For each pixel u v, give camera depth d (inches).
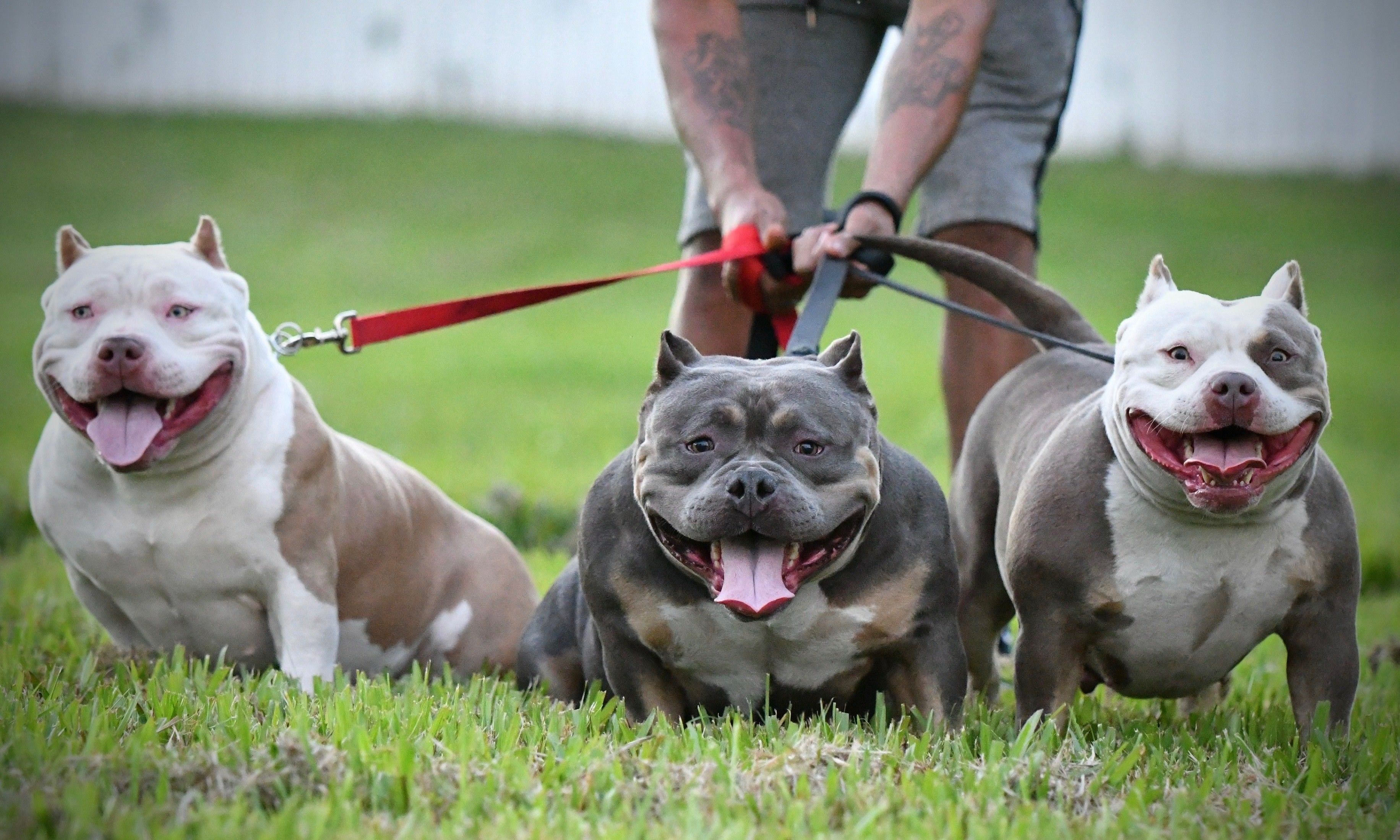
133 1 2610.7
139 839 208.2
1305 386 261.7
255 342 332.5
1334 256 1947.6
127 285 312.5
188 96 2623.0
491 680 363.3
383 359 1330.0
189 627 339.9
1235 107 2571.4
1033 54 405.1
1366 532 657.6
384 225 1972.2
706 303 415.2
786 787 238.2
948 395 409.4
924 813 232.4
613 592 287.6
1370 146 2534.5
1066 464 287.4
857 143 2327.8
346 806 221.8
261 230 1918.1
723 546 266.2
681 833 216.7
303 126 2437.3
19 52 2583.7
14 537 594.2
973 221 400.5
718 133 384.2
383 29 2664.9
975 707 322.7
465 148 2341.3
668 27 398.3
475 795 229.3
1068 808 239.1
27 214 1942.7
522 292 370.3
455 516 386.0
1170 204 2181.3
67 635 379.2
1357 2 2534.5
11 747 246.7
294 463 330.6
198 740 257.8
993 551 332.8
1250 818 237.1
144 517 325.4
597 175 2241.6
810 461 268.1
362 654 361.1
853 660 289.7
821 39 412.5
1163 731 301.7
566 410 1082.7
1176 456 267.7
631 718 295.0
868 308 1611.7
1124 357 272.8
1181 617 282.7
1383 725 305.9
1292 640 283.1
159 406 315.3
